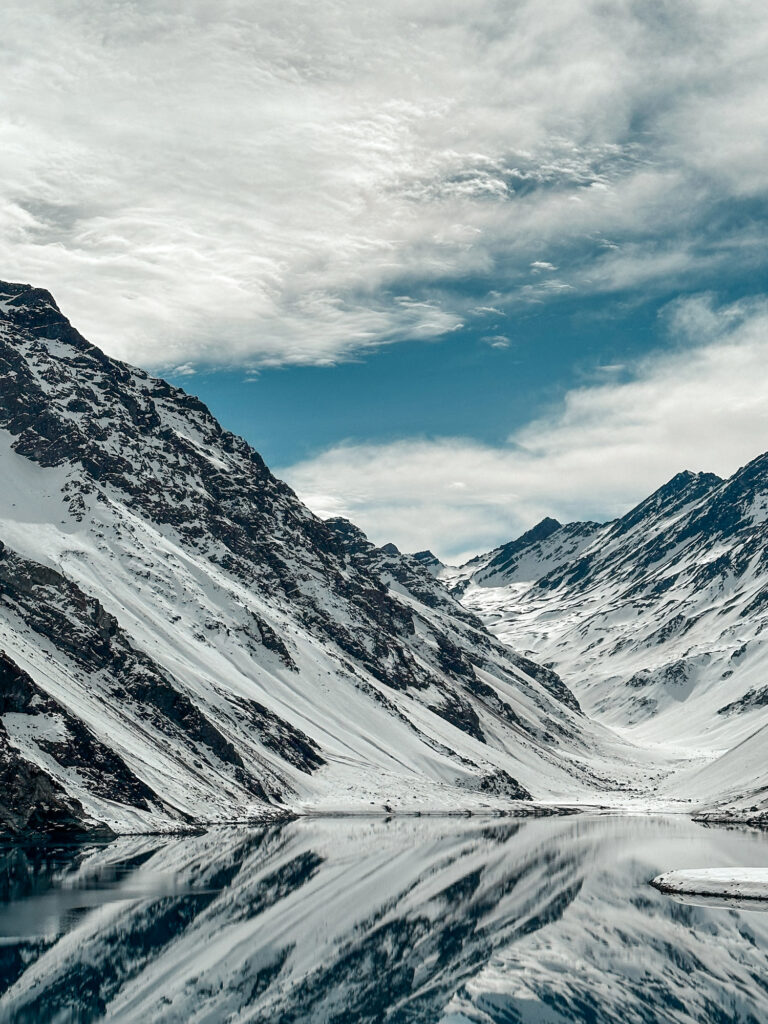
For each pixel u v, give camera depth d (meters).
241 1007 87.50
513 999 90.94
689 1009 88.75
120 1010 85.56
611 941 110.06
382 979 96.19
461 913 123.06
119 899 124.62
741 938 111.81
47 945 102.88
